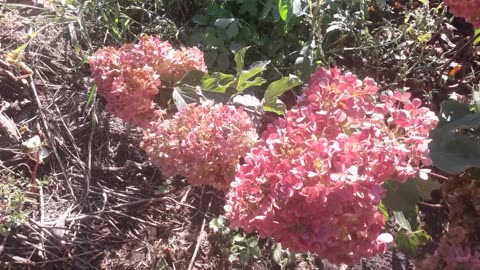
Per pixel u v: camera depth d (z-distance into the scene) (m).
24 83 2.46
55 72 2.56
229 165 1.73
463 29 3.01
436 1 3.07
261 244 2.27
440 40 2.93
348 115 1.55
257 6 2.75
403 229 2.10
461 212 1.82
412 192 1.72
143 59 1.98
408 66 2.81
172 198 2.33
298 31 2.77
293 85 2.00
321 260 2.26
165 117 2.08
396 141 1.53
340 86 1.57
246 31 2.67
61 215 2.20
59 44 2.65
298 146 1.46
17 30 2.66
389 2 3.05
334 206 1.38
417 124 1.55
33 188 2.25
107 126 2.45
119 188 2.33
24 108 2.44
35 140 2.29
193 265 2.18
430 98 2.65
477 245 1.72
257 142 1.73
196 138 1.72
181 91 2.00
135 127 2.46
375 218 1.48
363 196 1.39
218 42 2.59
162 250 2.19
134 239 2.21
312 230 1.41
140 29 2.78
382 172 1.43
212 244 2.23
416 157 1.51
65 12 2.68
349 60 2.79
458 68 2.77
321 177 1.38
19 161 2.31
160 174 2.38
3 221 2.09
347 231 1.46
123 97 1.92
